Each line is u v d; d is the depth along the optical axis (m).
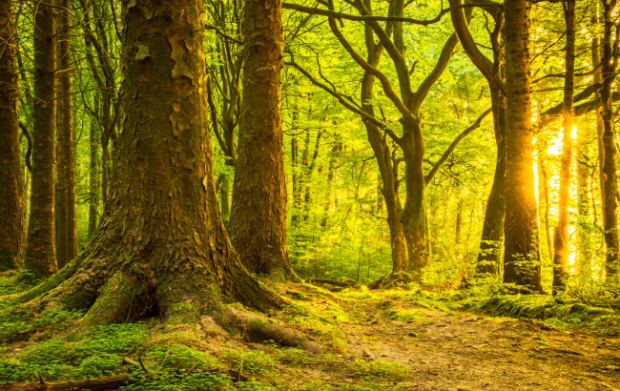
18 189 9.98
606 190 9.85
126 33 5.41
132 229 5.21
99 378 3.19
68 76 11.64
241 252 9.00
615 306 7.21
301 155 25.98
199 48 5.58
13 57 9.94
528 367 4.94
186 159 5.38
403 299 9.51
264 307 5.74
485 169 19.69
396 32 15.36
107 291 4.92
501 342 6.06
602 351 5.52
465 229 30.31
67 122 11.71
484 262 10.67
